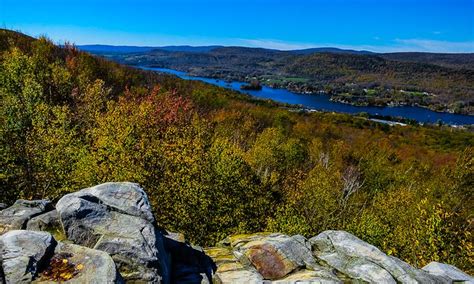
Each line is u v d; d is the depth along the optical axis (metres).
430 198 44.84
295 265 11.45
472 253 28.91
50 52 65.75
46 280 7.08
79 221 9.29
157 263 8.80
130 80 79.31
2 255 7.41
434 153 98.94
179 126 37.50
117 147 26.12
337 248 12.88
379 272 11.35
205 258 11.59
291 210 33.56
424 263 29.06
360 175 67.25
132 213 10.18
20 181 23.88
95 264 7.62
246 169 36.94
